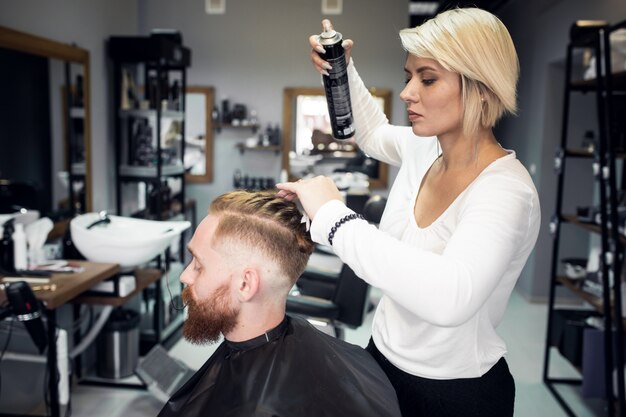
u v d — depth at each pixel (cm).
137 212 366
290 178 593
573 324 313
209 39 576
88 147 325
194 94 583
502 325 428
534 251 487
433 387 105
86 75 321
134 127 365
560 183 324
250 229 98
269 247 98
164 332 364
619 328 250
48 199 293
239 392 100
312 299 250
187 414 104
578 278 326
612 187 253
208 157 590
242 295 99
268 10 571
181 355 353
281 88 580
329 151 591
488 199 89
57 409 231
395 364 109
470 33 87
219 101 584
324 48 107
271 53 576
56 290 220
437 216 103
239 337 104
